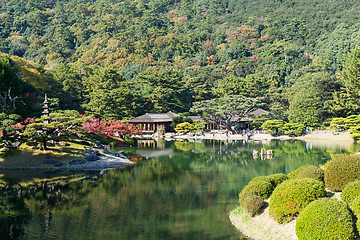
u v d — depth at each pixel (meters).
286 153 57.22
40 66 93.69
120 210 24.69
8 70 58.16
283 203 18.31
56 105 75.19
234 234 19.70
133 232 20.22
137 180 35.41
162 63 191.62
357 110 87.88
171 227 21.06
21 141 46.00
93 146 50.81
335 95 88.94
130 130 67.75
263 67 177.25
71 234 19.98
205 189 31.06
